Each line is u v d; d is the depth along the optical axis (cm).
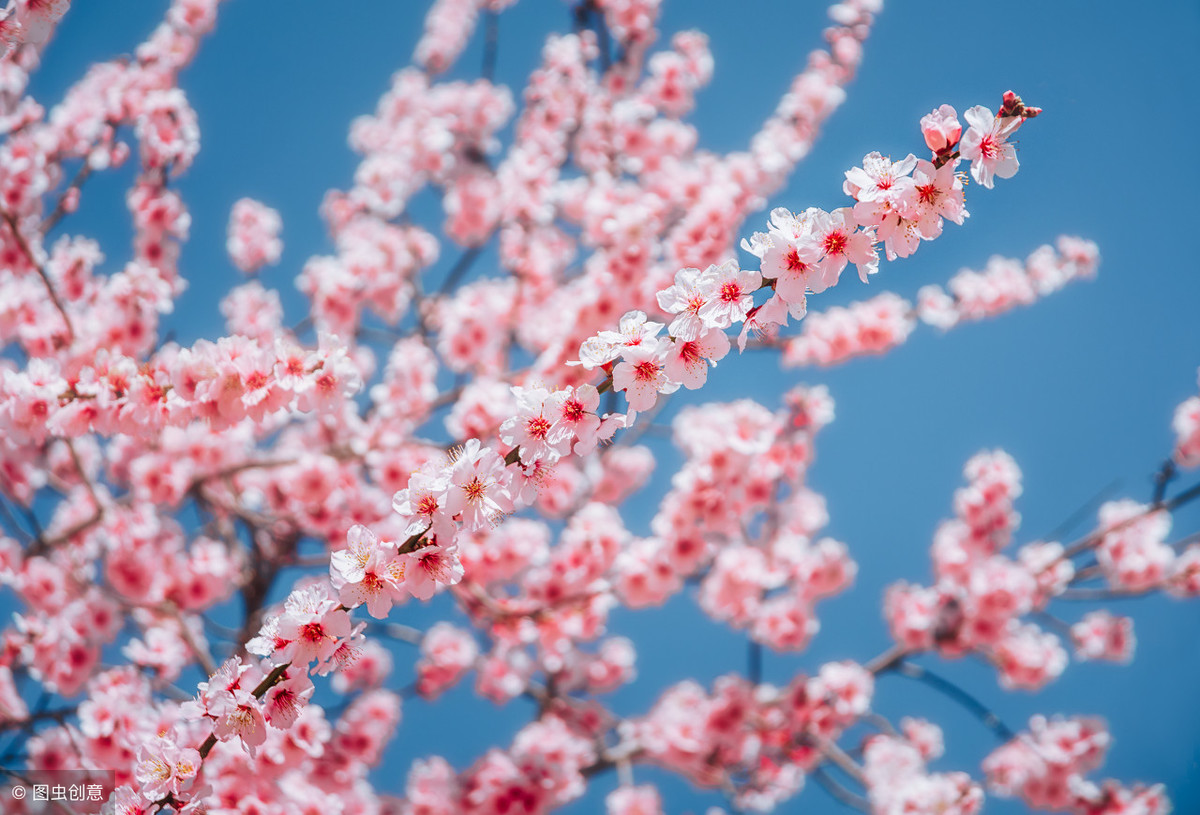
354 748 532
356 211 670
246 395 265
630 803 592
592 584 513
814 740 557
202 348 266
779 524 553
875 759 587
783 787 583
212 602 530
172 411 271
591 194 523
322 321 575
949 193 188
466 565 491
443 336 561
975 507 611
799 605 579
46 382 284
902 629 603
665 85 620
